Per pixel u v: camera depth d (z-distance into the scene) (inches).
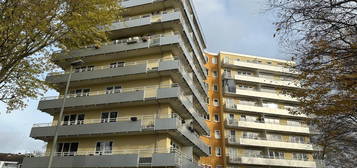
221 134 1715.1
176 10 1182.3
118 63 1136.8
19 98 574.2
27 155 1027.3
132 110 1009.5
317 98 426.6
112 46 1111.6
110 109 1039.6
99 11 580.4
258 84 1946.4
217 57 2021.4
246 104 1873.8
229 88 1838.1
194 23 1503.4
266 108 1828.2
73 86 1141.1
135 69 1034.7
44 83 603.8
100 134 964.0
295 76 427.5
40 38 525.0
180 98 968.3
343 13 309.7
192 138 1064.8
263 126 1758.1
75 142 1016.9
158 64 1023.6
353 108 393.7
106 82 1104.2
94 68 1157.1
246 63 1962.4
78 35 580.1
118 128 941.8
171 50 1085.8
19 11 484.7
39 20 500.7
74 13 530.0
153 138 934.4
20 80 563.5
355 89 356.2
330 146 653.9
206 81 1894.7
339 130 488.7
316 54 349.1
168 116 958.4
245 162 1608.0
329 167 989.8
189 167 967.0
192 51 1321.4
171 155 847.7
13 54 503.5
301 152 1770.4
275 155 1738.4
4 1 479.5
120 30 1152.8
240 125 1727.4
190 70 1243.2
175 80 1080.8
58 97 1120.2
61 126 1005.8
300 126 1841.8
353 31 314.7
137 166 858.8
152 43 1061.8
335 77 361.1
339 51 335.6
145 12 1217.4
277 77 2025.1
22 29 490.6
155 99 960.9
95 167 888.9
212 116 1776.6
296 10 318.7
